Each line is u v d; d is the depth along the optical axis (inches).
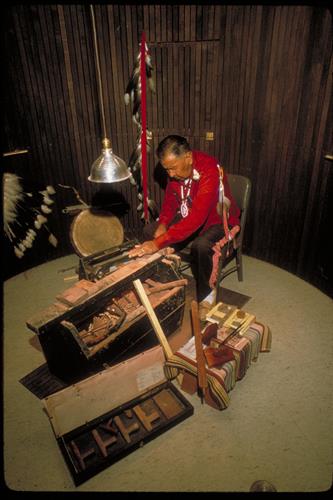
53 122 141.3
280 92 124.0
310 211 128.6
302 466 72.2
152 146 148.6
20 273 151.5
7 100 128.3
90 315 89.1
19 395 91.1
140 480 69.9
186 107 140.8
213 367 81.5
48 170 147.0
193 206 104.9
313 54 112.0
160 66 134.8
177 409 82.6
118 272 95.1
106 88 139.8
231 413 84.0
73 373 89.0
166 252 106.3
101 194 160.7
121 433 76.7
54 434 74.0
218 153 146.3
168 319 103.8
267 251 152.6
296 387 91.0
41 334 81.0
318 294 130.0
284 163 132.2
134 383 83.0
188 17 124.8
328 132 114.9
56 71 134.3
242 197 121.5
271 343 104.6
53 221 156.1
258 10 117.4
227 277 143.0
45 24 126.1
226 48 126.8
